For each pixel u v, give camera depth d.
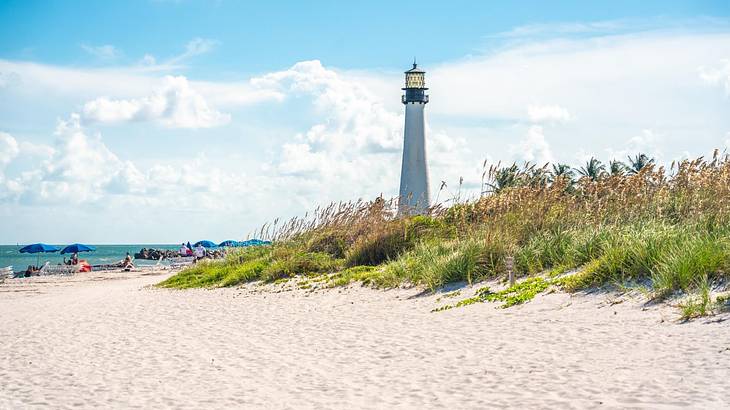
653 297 11.90
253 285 23.55
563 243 16.72
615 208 17.20
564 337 10.47
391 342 11.52
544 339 10.49
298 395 8.44
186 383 9.41
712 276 11.90
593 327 10.91
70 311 19.42
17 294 30.30
